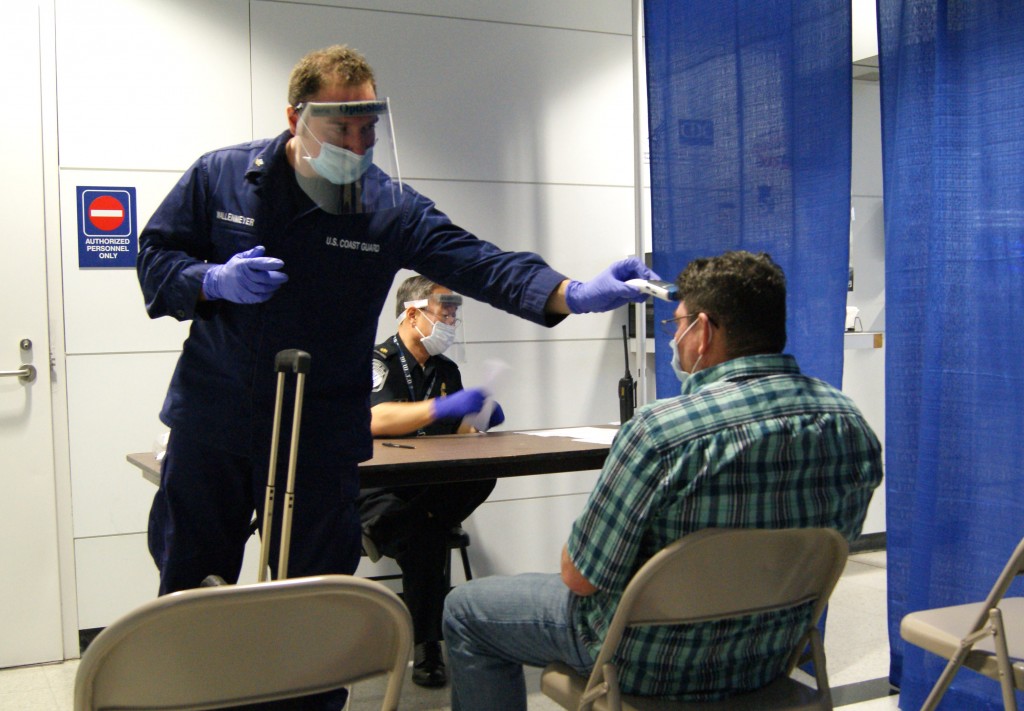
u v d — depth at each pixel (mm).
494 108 3662
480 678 1825
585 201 3814
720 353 1535
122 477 3236
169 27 3232
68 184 3137
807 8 2514
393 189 1717
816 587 1563
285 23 3365
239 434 1771
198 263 1721
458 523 2955
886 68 2514
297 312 1760
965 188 2328
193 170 1819
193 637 1133
